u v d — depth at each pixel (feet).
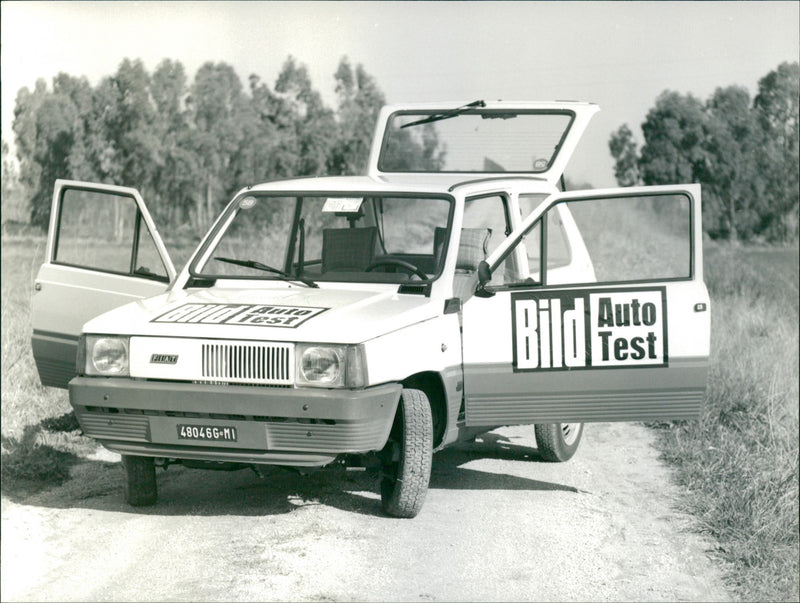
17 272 51.90
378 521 22.62
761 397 35.17
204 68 124.98
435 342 22.49
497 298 23.31
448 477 26.61
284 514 22.93
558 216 29.91
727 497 25.00
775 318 52.31
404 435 22.04
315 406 20.38
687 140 116.26
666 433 31.86
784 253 89.40
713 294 60.54
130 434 21.35
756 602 19.44
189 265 25.03
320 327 20.97
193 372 20.95
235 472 26.37
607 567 20.67
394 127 31.37
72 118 119.44
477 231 25.03
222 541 21.12
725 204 108.88
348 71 128.57
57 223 27.12
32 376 33.27
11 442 27.30
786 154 108.58
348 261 24.89
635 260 71.97
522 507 24.14
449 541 21.56
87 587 18.69
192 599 18.20
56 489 24.56
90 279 26.48
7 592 18.38
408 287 23.68
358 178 26.50
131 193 26.37
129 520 22.39
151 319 21.85
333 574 19.49
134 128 121.39
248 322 21.31
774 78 107.86
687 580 20.26
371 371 20.81
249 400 20.52
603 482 26.71
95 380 21.40
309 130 126.62
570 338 23.17
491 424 23.47
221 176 124.77
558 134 31.07
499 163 31.12
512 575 19.92
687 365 23.13
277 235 41.04
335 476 26.05
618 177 122.83
